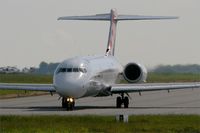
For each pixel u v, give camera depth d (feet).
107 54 426.51
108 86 369.09
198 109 350.64
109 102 435.12
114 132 221.05
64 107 355.77
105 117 270.46
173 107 374.63
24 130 220.43
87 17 447.42
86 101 449.48
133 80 390.83
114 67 399.24
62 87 331.77
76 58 355.36
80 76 336.90
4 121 252.21
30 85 365.81
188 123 249.34
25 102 433.07
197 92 650.43
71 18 445.37
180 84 367.25
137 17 445.37
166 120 260.42
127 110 341.21
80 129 225.97
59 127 230.68
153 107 375.86
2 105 391.86
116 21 452.35
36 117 268.00
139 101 458.50
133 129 228.84
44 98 501.15
